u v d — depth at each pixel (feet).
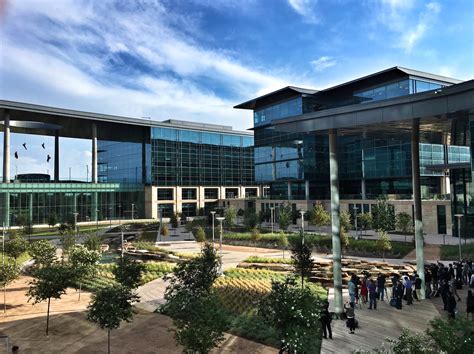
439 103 55.31
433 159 183.93
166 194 285.43
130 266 67.82
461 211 140.46
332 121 64.18
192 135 300.81
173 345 49.11
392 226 139.85
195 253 125.59
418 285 65.67
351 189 214.90
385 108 59.77
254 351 46.47
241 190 326.85
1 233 178.91
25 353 47.26
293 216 191.93
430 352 29.50
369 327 52.01
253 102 228.63
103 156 333.21
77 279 64.54
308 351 43.75
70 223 193.26
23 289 82.64
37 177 286.46
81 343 50.31
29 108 221.87
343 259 104.12
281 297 39.73
